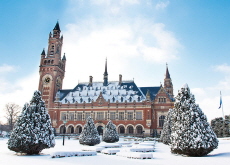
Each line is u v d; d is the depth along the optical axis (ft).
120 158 83.87
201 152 84.99
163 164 68.95
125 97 330.13
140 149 105.09
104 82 366.02
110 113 323.57
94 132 151.33
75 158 82.58
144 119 307.37
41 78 367.25
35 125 94.32
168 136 167.63
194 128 86.74
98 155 93.66
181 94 95.20
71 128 349.61
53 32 391.86
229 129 252.21
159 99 318.45
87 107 333.21
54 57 373.81
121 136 286.25
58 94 353.92
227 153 91.09
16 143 90.48
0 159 77.36
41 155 90.79
